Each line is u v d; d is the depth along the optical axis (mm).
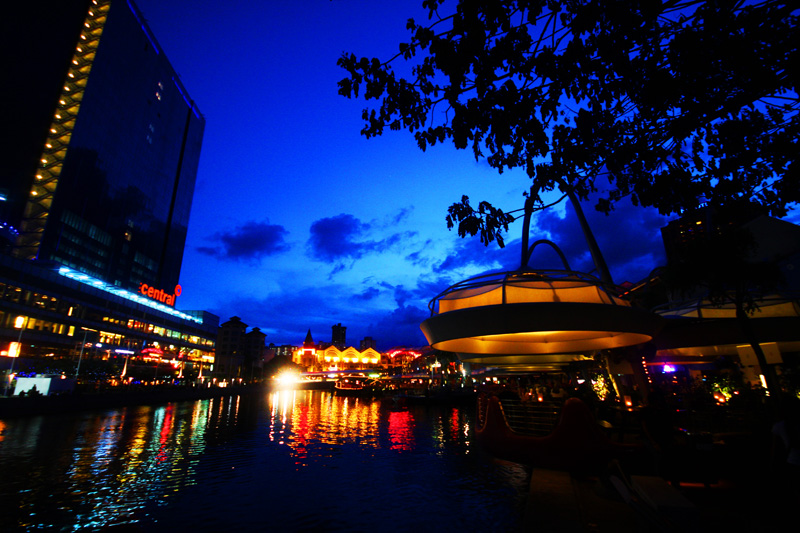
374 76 5375
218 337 146000
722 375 14742
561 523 7438
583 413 10898
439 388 65562
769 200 5613
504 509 12320
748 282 10109
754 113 5297
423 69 5195
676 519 4984
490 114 4883
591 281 9641
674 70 4484
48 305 69125
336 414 48594
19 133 79312
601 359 18516
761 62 4195
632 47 4340
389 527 11117
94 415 39844
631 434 11273
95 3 96188
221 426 35156
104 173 93938
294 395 105250
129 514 12312
